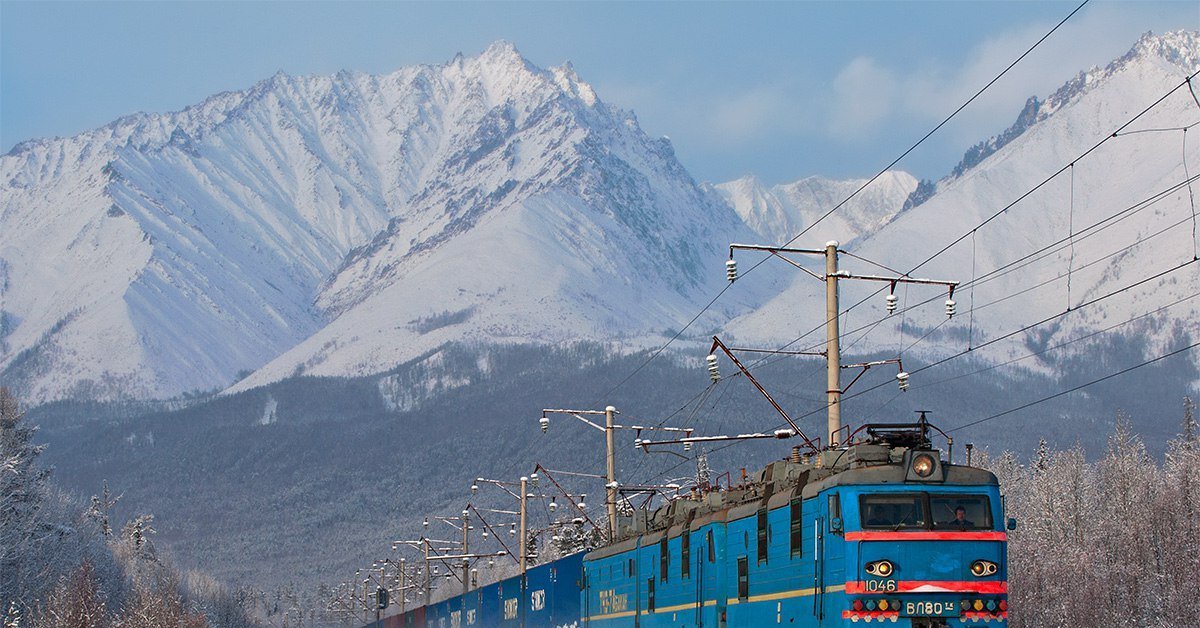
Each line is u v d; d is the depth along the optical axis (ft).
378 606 344.49
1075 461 351.25
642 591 144.25
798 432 137.18
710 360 137.49
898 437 100.73
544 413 203.21
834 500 94.58
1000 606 92.58
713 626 118.32
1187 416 398.62
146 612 312.09
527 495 268.21
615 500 199.62
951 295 127.44
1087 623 269.23
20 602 303.89
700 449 259.19
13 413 356.38
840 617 92.48
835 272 123.75
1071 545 310.86
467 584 322.34
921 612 91.91
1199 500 293.02
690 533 127.13
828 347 122.83
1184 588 262.26
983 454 406.21
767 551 106.01
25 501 330.54
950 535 93.04
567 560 187.52
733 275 123.34
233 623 615.57
